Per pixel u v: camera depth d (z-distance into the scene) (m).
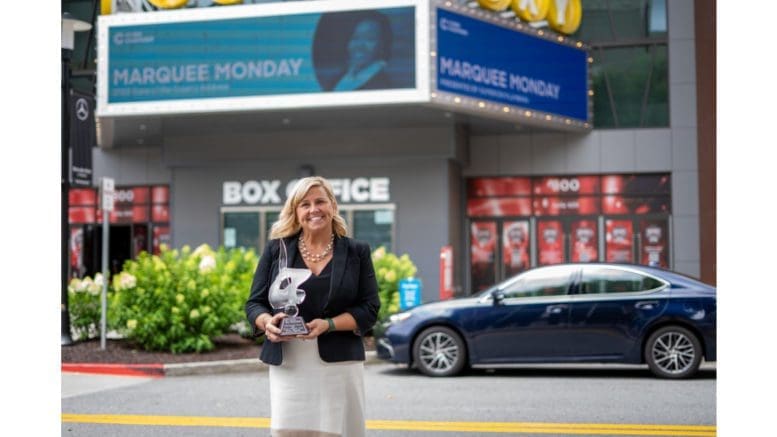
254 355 15.04
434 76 20.09
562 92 23.52
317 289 5.11
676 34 24.84
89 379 13.34
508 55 21.89
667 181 24.84
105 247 15.40
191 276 15.52
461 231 25.50
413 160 23.42
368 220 23.64
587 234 25.09
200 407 10.52
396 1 20.09
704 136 23.66
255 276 5.28
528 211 25.36
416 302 16.91
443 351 13.43
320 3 20.41
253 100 20.62
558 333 12.95
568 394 11.45
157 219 26.84
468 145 25.39
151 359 14.59
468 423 9.29
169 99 21.02
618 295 12.91
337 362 5.11
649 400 10.88
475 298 13.43
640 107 24.95
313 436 5.08
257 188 24.16
